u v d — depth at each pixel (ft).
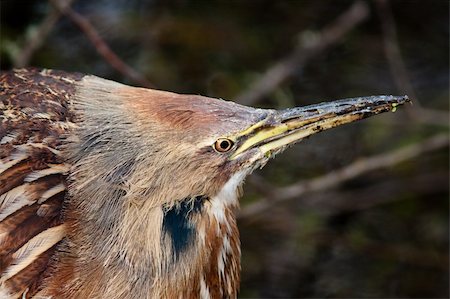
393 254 40.24
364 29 42.37
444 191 41.22
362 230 40.60
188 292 24.11
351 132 40.86
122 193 23.25
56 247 23.21
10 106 24.18
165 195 23.31
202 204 23.89
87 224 23.22
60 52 40.19
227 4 42.34
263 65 41.24
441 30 42.50
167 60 40.60
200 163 23.41
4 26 39.78
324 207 40.57
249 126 23.73
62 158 23.50
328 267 40.06
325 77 41.42
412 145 39.47
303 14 42.63
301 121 24.23
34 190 23.25
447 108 41.27
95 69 39.91
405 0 42.73
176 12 41.86
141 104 23.63
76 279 23.16
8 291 22.93
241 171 23.93
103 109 23.73
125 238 23.25
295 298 39.32
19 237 23.06
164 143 23.22
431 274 40.22
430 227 40.86
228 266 24.88
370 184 41.32
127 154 23.27
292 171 40.09
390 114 40.60
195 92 40.06
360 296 39.55
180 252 23.76
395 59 38.93
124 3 41.73
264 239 39.99
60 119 23.89
